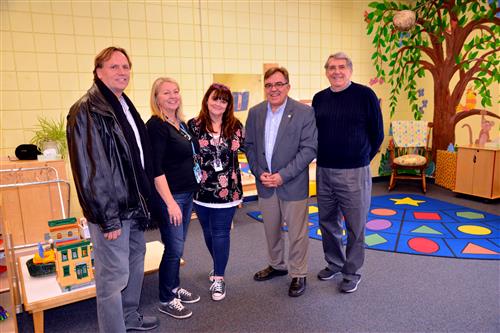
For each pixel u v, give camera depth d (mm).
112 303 1634
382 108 5727
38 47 3549
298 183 2281
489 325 1997
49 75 3621
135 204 1671
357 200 2287
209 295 2424
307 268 2654
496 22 4523
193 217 4141
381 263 2826
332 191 2391
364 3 5402
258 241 3408
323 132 2322
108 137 1559
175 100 1986
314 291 2438
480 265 2750
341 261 2609
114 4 3834
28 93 3559
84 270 1998
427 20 5398
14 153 3557
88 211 1501
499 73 4562
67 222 2260
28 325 2135
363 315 2133
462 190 4707
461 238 3279
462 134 5086
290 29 4945
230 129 2221
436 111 5402
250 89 4766
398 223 3734
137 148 1699
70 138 1489
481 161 4438
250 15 4648
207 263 2963
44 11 3537
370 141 2344
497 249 3027
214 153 2182
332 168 2312
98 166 1494
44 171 3064
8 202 2969
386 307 2209
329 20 5203
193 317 2168
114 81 1624
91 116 1511
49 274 2141
